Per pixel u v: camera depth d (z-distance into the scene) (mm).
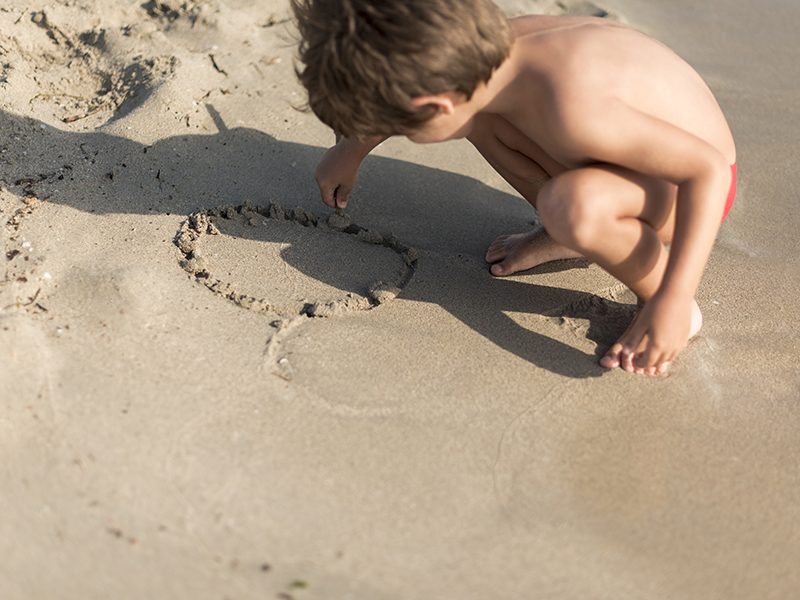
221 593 1578
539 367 2154
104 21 3145
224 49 3148
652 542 1781
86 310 2131
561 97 1984
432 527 1754
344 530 1724
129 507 1706
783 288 2477
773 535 1821
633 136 1968
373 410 1990
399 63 1836
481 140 2295
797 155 2992
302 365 2078
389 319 2252
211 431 1882
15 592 1541
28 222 2375
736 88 3301
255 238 2443
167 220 2457
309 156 2787
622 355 2139
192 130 2768
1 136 2625
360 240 2498
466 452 1920
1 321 2010
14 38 2967
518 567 1698
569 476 1897
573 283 2430
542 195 2023
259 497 1763
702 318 2352
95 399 1904
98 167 2596
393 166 2828
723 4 3803
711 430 2041
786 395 2152
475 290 2379
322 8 1908
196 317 2164
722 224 2699
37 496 1701
